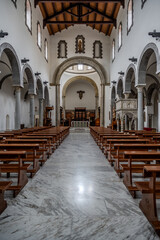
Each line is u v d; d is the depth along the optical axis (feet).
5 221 9.43
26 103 94.27
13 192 12.03
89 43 81.61
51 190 13.25
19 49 41.98
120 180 15.35
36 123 88.28
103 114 81.05
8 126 69.10
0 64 53.16
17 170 13.16
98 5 64.18
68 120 111.75
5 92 65.62
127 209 10.61
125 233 8.54
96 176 16.37
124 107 45.39
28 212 10.27
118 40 63.87
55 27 78.13
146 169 8.48
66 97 125.80
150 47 34.32
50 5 62.23
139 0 40.93
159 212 9.95
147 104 71.41
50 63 81.30
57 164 20.47
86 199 11.85
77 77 109.50
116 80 67.05
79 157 24.09
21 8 43.37
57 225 9.11
